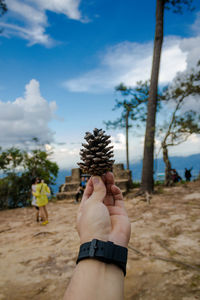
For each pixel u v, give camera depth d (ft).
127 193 43.52
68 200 46.85
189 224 19.61
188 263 12.34
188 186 45.34
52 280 11.84
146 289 10.15
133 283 10.73
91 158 3.77
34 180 27.27
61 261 14.23
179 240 16.02
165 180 49.03
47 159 51.19
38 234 20.80
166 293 9.74
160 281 10.73
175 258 13.07
